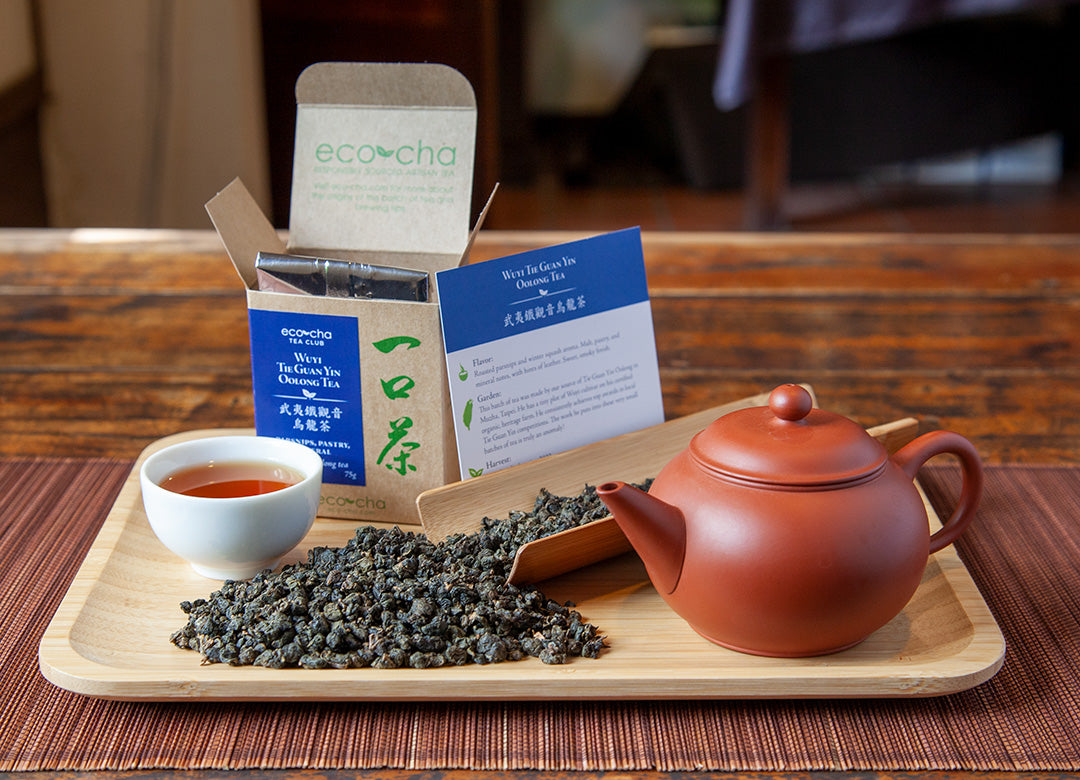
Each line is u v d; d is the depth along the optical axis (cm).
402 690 69
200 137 244
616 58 482
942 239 133
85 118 237
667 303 112
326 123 83
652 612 75
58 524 82
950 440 73
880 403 95
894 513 69
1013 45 327
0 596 76
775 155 295
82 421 93
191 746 68
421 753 67
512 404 81
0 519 82
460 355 80
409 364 81
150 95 238
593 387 83
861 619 69
